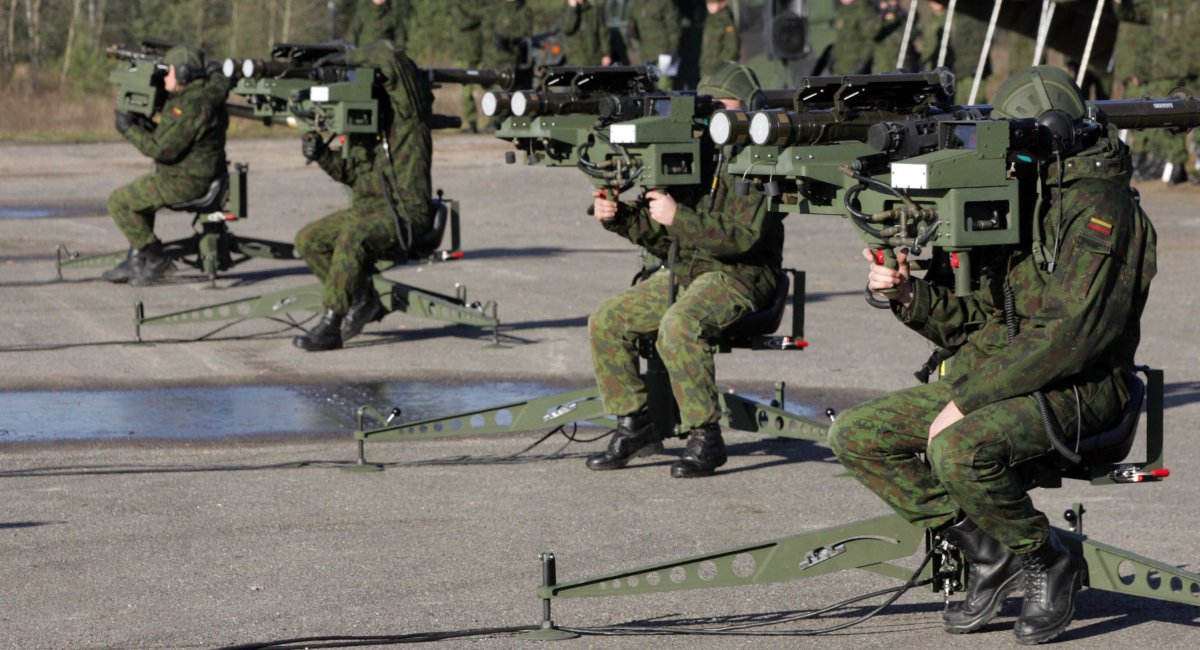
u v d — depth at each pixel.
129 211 17.41
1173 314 15.63
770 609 6.93
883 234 5.93
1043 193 6.04
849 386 12.29
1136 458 9.84
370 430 9.68
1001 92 6.30
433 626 6.64
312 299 14.07
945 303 6.47
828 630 6.55
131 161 34.50
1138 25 27.17
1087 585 6.39
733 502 8.86
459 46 40.25
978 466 5.93
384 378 12.63
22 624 6.66
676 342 9.25
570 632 6.50
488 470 9.70
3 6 54.34
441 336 14.63
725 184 9.00
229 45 56.31
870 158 6.02
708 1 35.06
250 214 25.03
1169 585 6.23
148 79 16.88
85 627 6.61
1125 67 27.67
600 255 20.72
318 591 7.15
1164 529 8.23
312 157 13.68
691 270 9.41
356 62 13.52
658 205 8.89
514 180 31.05
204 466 9.71
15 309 15.96
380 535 8.15
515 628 6.55
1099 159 5.96
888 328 15.06
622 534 8.17
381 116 13.70
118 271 17.78
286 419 11.11
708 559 6.44
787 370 12.97
